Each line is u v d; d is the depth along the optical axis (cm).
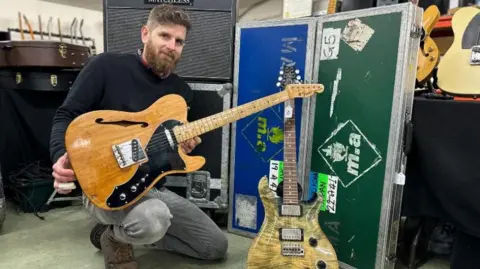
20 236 195
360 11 152
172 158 136
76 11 396
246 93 193
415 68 145
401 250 185
